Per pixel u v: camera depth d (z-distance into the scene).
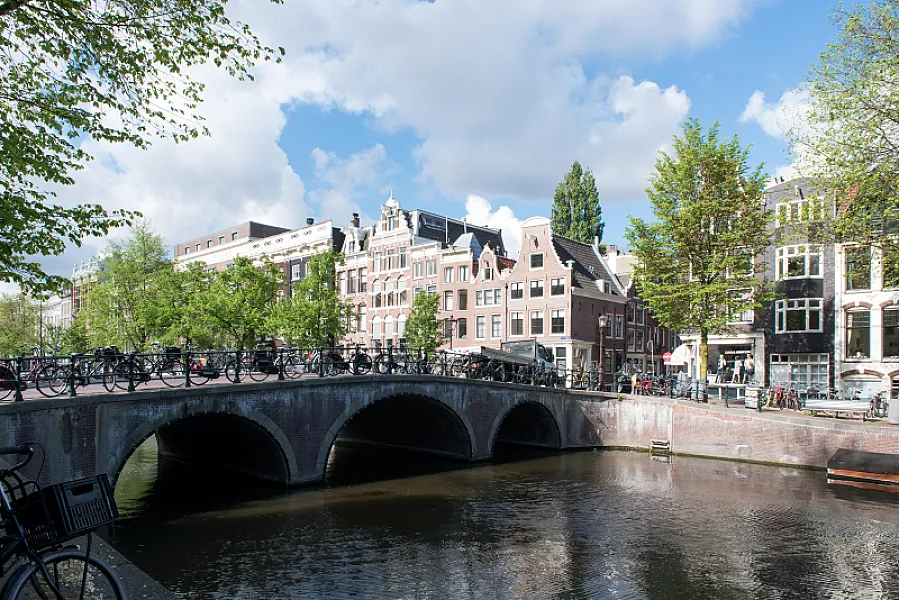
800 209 21.33
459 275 40.47
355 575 11.34
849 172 18.31
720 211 25.81
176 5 9.05
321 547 12.88
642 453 25.66
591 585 11.06
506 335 38.28
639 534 14.02
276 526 14.35
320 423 18.58
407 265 42.88
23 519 4.34
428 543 13.26
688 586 11.05
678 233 26.34
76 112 8.85
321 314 32.09
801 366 29.50
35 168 8.48
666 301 26.38
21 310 46.47
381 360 21.62
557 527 14.53
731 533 14.10
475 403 23.61
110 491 4.81
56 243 8.77
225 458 21.38
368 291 44.91
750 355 31.47
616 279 42.19
